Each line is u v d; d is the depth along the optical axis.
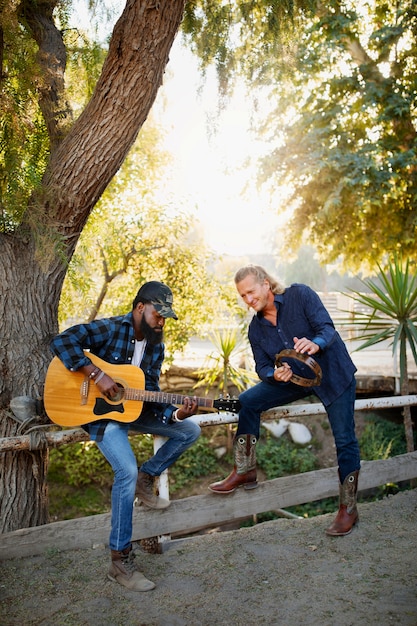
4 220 3.68
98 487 8.66
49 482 8.55
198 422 3.85
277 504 4.03
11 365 3.61
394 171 10.34
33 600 2.89
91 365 3.05
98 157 3.64
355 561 3.31
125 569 3.04
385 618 2.67
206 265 8.73
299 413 4.13
